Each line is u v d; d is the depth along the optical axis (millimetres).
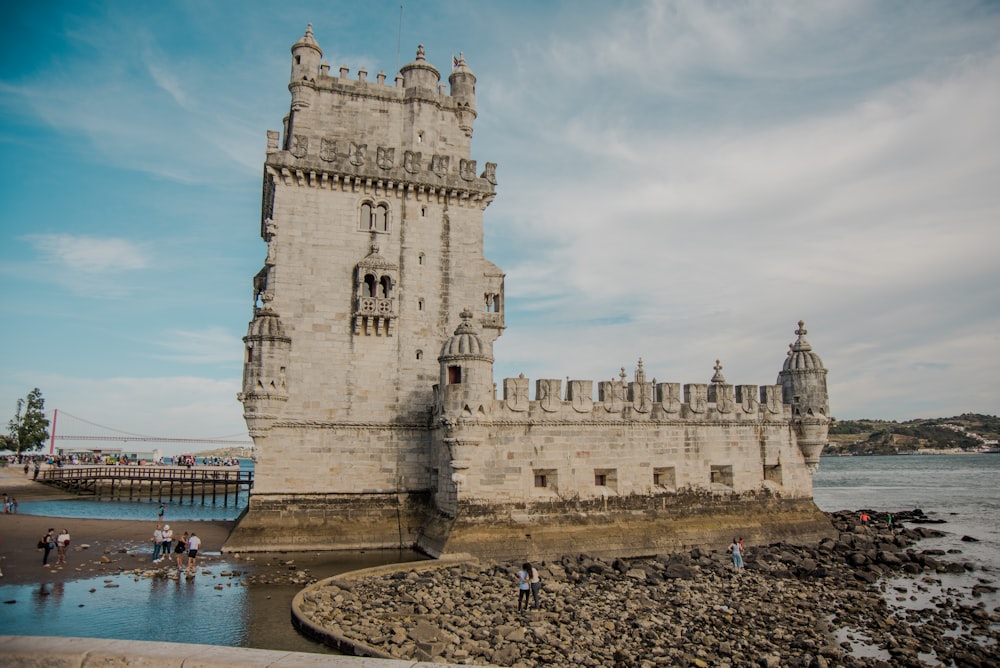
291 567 35375
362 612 26641
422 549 39906
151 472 86625
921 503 90250
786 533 45469
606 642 24766
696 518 43688
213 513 68375
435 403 42906
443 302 45625
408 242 45531
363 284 43469
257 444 40719
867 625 28562
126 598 28891
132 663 8930
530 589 30422
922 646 26000
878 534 51375
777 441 47625
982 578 38469
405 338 44469
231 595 29453
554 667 21984
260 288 51438
